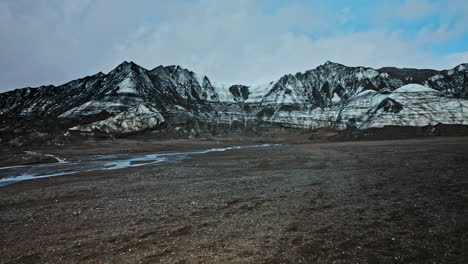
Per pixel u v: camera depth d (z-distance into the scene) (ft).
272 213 39.45
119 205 46.73
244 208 42.50
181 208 43.78
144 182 67.62
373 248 27.09
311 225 34.01
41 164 117.08
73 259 27.20
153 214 41.06
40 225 37.83
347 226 33.17
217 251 27.78
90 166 105.50
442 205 39.63
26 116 391.45
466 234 29.35
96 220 39.09
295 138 307.37
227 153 146.72
